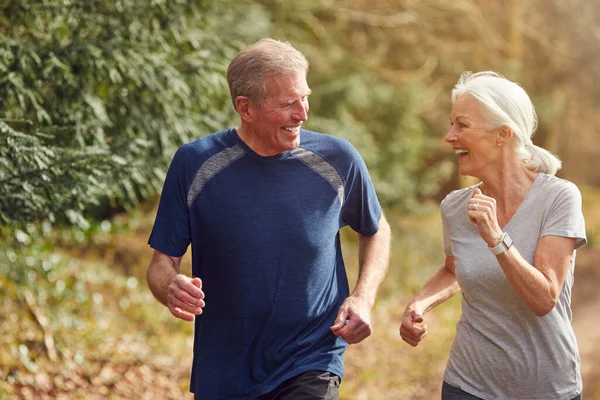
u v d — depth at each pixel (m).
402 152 19.34
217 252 4.18
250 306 4.16
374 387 10.00
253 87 4.01
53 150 6.06
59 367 9.26
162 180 7.47
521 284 3.59
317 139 4.30
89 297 12.42
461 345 3.97
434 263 17.61
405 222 19.38
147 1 7.57
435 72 24.89
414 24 23.39
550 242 3.72
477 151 3.86
